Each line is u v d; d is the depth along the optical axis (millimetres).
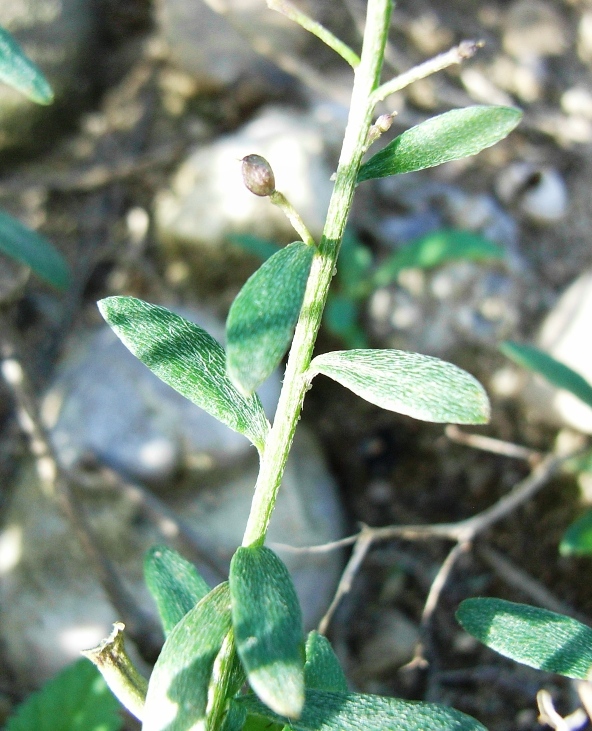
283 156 189
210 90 214
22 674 152
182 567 80
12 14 195
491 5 219
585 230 196
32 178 204
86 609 151
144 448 159
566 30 216
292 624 55
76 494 157
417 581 168
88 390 167
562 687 145
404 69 201
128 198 206
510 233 196
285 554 159
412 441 182
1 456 174
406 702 63
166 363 67
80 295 193
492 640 68
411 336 186
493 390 179
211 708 63
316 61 213
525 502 169
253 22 209
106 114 216
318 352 189
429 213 200
